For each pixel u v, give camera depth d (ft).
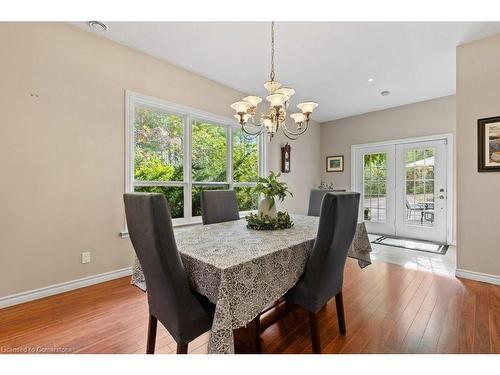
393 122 15.31
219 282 3.66
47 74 7.24
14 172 6.76
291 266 4.79
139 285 5.35
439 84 11.84
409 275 9.02
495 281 8.12
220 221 8.13
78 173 7.85
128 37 8.27
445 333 5.53
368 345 5.17
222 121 12.10
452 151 13.25
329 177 18.39
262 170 14.28
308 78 11.21
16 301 6.81
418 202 14.57
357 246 7.15
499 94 8.04
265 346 5.20
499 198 8.10
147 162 9.77
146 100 9.36
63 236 7.60
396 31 7.79
